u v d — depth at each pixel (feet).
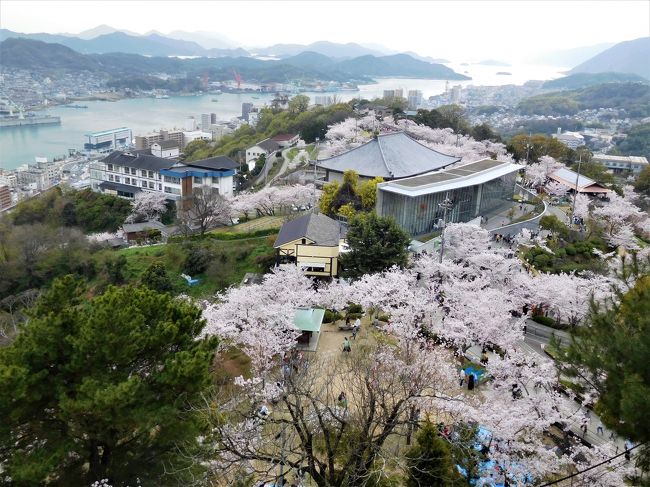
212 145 555.69
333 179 251.80
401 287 125.90
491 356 109.70
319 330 116.16
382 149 248.32
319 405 78.54
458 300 123.65
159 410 59.16
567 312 127.95
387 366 86.48
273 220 245.86
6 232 211.41
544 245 178.40
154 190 334.65
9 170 583.17
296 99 552.82
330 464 58.59
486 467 75.66
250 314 113.91
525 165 304.50
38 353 59.62
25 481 54.34
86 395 57.21
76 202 307.17
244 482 63.31
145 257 207.92
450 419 88.28
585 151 385.29
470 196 222.69
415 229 200.95
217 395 77.82
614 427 56.08
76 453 63.00
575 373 60.95
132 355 62.54
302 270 146.30
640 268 68.18
